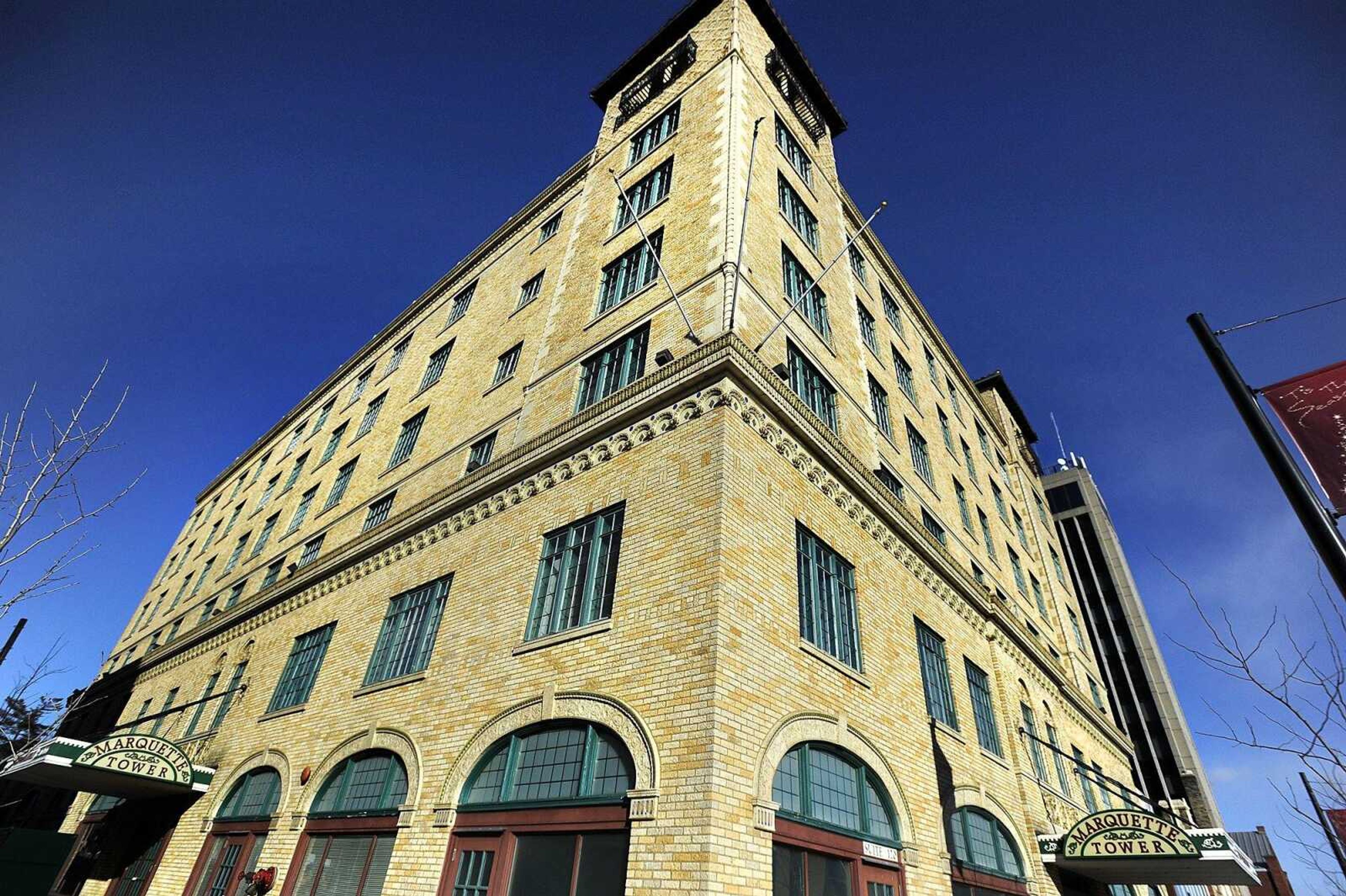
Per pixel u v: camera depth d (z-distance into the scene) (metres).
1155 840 15.94
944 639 17.80
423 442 24.33
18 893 17.36
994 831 16.19
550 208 28.09
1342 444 5.14
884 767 12.66
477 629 14.30
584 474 14.62
